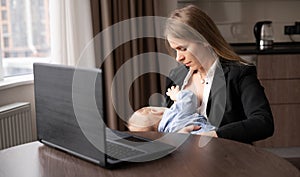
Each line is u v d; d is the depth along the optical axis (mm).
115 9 3604
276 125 3967
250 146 1692
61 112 1545
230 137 1809
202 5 4469
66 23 3305
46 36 3604
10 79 3324
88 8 3391
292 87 3920
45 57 3621
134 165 1487
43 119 1679
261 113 1854
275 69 3891
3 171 1496
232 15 4496
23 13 3451
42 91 1635
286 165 1482
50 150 1703
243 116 2004
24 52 3496
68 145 1567
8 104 3096
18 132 2973
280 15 4512
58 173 1445
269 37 4203
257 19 4512
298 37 4512
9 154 1677
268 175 1391
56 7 3246
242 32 4520
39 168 1506
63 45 3303
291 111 3951
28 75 3498
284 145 3990
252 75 2027
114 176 1394
